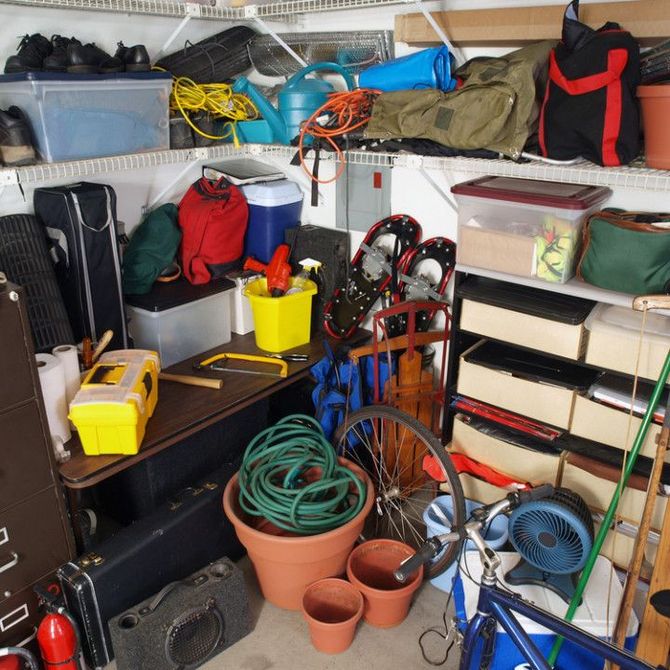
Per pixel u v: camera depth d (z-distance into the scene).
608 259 1.86
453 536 1.49
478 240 2.07
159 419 2.17
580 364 2.02
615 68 1.64
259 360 2.57
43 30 2.26
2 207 2.28
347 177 2.74
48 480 1.87
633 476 2.01
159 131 2.38
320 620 2.09
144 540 1.94
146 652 1.79
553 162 1.81
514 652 1.79
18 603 1.88
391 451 2.54
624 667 1.40
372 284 2.62
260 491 2.07
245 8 2.54
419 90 2.02
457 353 2.31
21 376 1.73
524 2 2.12
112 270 2.33
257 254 2.86
